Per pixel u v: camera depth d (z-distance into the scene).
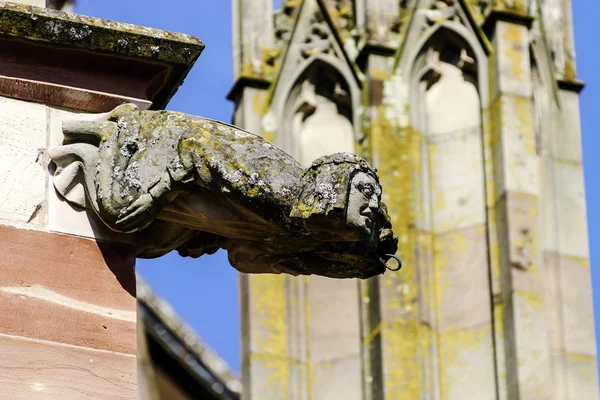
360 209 7.14
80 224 7.27
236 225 7.34
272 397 15.01
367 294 15.19
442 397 14.80
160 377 20.61
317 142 15.70
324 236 7.20
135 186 7.26
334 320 15.27
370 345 15.02
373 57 15.79
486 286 15.12
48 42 7.41
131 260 7.29
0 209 7.20
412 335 14.97
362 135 15.62
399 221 15.36
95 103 7.44
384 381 14.77
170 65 7.54
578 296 15.40
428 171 15.60
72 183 7.29
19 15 7.39
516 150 15.54
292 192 7.20
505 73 15.74
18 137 7.32
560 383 14.98
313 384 15.09
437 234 15.42
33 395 6.96
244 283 15.42
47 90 7.40
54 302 7.12
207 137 7.29
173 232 7.39
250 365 15.10
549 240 15.60
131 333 7.15
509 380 14.70
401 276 15.15
